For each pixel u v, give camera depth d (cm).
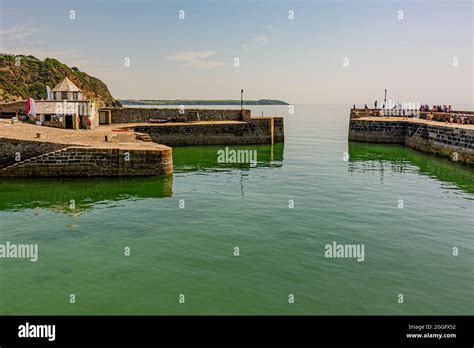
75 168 3173
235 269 1573
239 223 2142
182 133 5556
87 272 1545
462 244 1866
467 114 5659
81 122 4603
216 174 3556
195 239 1900
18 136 3306
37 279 1487
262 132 5866
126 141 3784
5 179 3109
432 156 4816
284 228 2062
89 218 2216
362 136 6225
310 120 13750
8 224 2106
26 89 12556
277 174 3584
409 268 1599
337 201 2619
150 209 2402
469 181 3322
